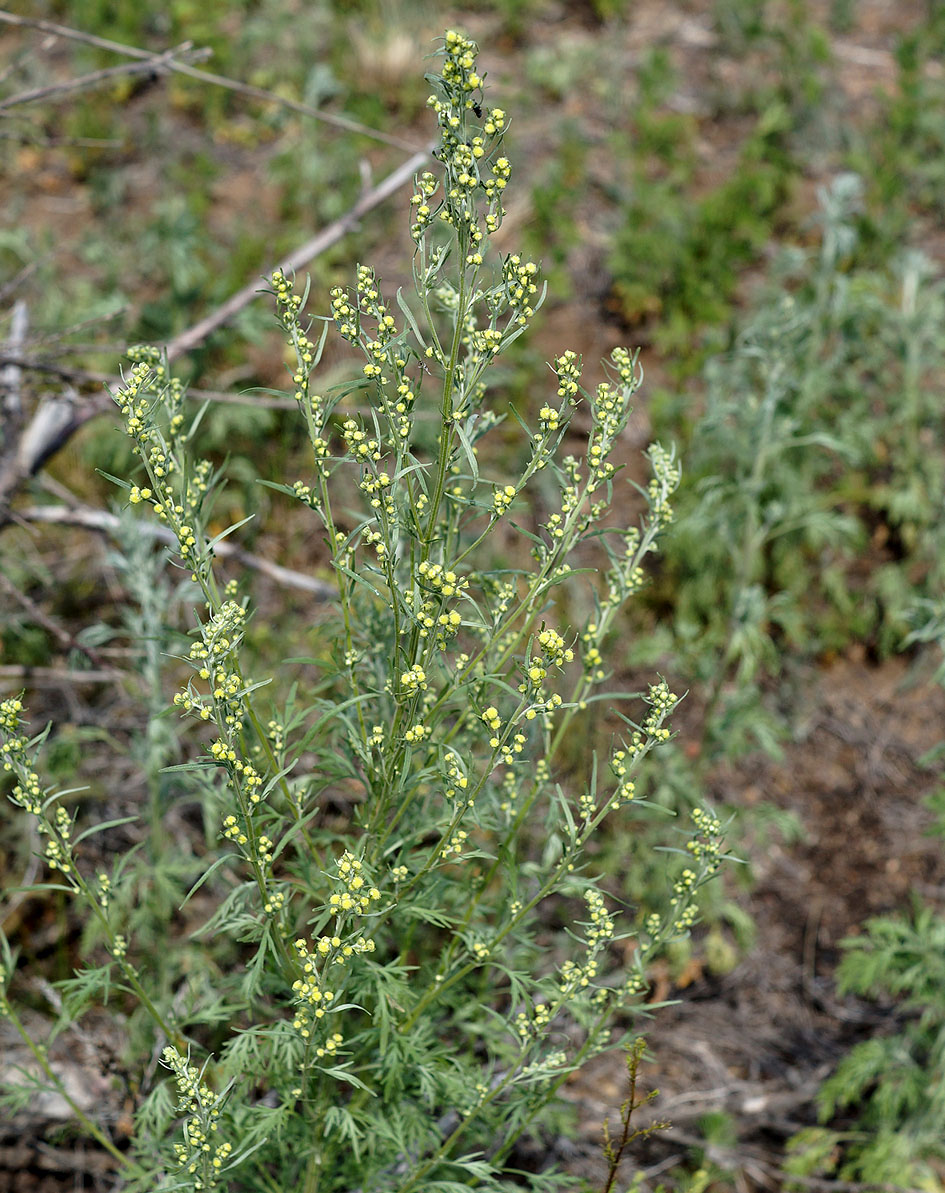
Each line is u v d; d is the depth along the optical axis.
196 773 2.71
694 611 5.64
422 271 2.05
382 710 2.77
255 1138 2.68
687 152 8.71
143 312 6.33
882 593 5.81
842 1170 3.98
